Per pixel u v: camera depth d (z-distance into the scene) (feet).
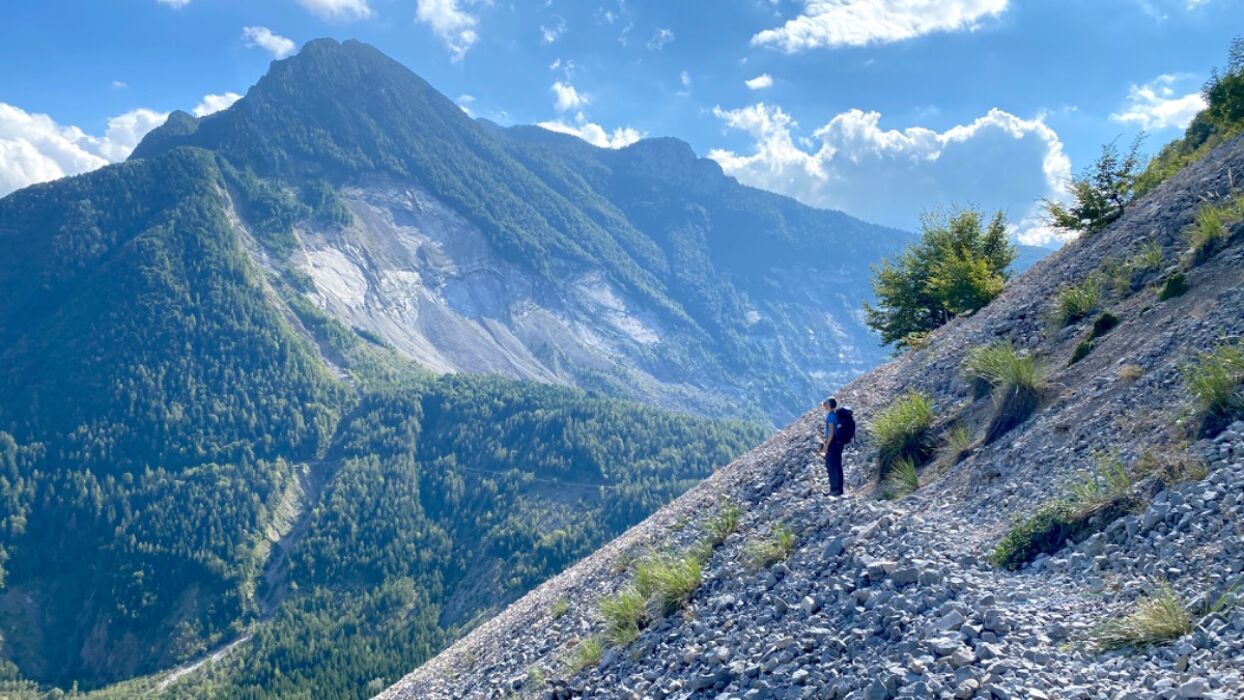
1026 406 50.62
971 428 55.11
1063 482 39.19
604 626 53.26
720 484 83.46
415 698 71.61
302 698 611.47
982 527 40.27
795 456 72.23
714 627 41.70
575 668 48.16
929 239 116.37
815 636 33.96
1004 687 24.71
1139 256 63.10
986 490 44.62
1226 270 50.70
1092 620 27.86
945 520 42.88
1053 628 27.76
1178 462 34.35
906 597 33.17
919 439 57.62
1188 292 51.49
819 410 90.63
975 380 59.57
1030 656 26.55
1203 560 27.94
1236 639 23.20
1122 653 25.41
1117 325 54.60
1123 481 35.04
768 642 35.83
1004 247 113.91
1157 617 25.57
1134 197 86.84
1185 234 61.16
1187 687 21.62
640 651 44.14
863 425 69.41
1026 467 43.80
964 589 32.35
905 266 118.11
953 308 100.01
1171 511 31.22
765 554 46.16
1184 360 42.75
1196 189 67.82
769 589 42.16
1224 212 57.21
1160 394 41.29
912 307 116.26
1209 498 30.53
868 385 85.61
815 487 62.28
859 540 40.78
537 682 51.90
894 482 54.85
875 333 121.29
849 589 36.91
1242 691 20.84
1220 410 35.76
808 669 31.73
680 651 40.83
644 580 53.11
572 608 68.59
